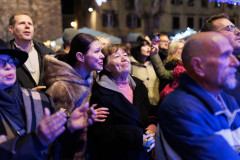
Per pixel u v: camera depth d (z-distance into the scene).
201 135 1.21
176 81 2.52
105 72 2.17
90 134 1.96
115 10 27.19
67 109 1.92
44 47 2.89
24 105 1.59
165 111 1.31
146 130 2.12
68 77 1.99
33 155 1.21
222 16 1.95
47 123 1.20
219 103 1.32
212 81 1.27
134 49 3.50
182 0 24.88
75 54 2.08
